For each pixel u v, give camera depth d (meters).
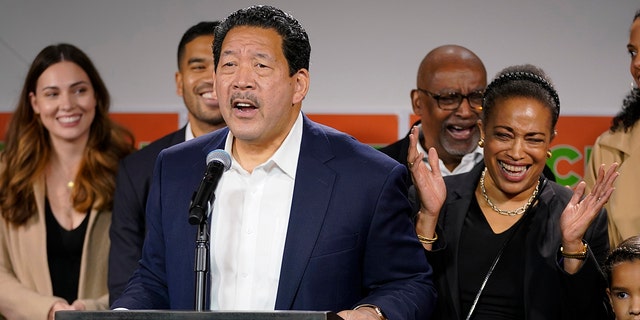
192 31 6.45
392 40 7.28
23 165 6.33
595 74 7.14
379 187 4.05
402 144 6.28
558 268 4.40
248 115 3.96
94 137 6.47
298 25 4.08
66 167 6.42
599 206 4.34
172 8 7.42
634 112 5.59
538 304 4.45
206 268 3.62
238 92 3.92
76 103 6.36
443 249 4.60
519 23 7.23
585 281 4.36
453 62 6.27
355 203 4.02
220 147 4.23
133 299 4.09
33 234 6.21
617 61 7.14
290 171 4.09
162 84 7.35
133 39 7.41
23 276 6.18
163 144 6.25
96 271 6.20
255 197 4.10
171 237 4.11
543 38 7.20
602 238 4.70
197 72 6.35
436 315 4.58
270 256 4.01
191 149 4.30
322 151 4.15
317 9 7.32
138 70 7.37
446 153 6.32
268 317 3.05
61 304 5.91
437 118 6.27
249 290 3.99
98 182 6.30
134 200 5.94
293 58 4.02
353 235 4.00
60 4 7.46
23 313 5.94
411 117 7.10
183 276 4.05
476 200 4.78
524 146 4.61
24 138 6.39
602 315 4.53
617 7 7.18
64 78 6.36
